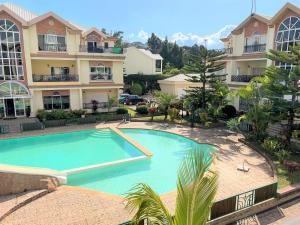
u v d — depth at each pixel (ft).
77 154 59.77
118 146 65.57
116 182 44.55
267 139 57.16
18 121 83.61
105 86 99.19
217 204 29.60
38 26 86.07
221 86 85.15
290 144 57.06
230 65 94.12
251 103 66.95
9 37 82.64
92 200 35.70
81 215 31.89
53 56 89.25
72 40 91.40
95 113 97.60
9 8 85.92
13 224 29.89
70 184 43.45
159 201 17.34
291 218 31.81
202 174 15.25
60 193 37.83
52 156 58.29
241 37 90.84
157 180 45.47
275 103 56.49
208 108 84.43
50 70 96.53
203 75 86.89
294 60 55.26
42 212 32.55
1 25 81.05
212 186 15.11
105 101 105.50
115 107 101.50
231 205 30.83
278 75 56.08
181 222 14.73
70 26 89.45
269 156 52.29
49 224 29.94
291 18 73.67
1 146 64.90
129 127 80.69
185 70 88.99
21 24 82.89
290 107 53.83
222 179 42.32
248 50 88.69
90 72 96.68
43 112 85.81
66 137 73.36
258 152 56.08
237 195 31.04
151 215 17.07
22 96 86.89
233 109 87.30
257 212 32.99
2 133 72.13
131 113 99.35
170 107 90.58
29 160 55.77
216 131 75.36
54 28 88.33
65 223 30.12
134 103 121.90
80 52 92.22
